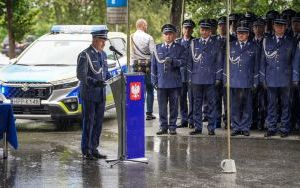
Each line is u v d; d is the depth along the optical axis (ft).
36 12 88.58
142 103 38.65
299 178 35.06
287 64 45.80
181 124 51.11
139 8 116.88
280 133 47.21
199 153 41.27
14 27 83.35
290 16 49.08
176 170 36.68
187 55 47.44
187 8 71.26
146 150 42.16
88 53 38.22
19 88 49.11
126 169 36.83
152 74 47.42
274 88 46.09
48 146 43.98
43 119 49.57
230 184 33.73
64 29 58.03
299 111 48.70
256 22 47.55
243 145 43.86
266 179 34.78
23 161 39.14
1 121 39.29
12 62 53.98
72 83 49.60
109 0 41.75
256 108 49.88
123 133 38.47
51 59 53.62
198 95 47.55
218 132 48.93
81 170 36.65
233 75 46.75
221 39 47.14
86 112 38.86
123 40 59.26
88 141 39.29
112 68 52.70
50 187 33.12
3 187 33.14
